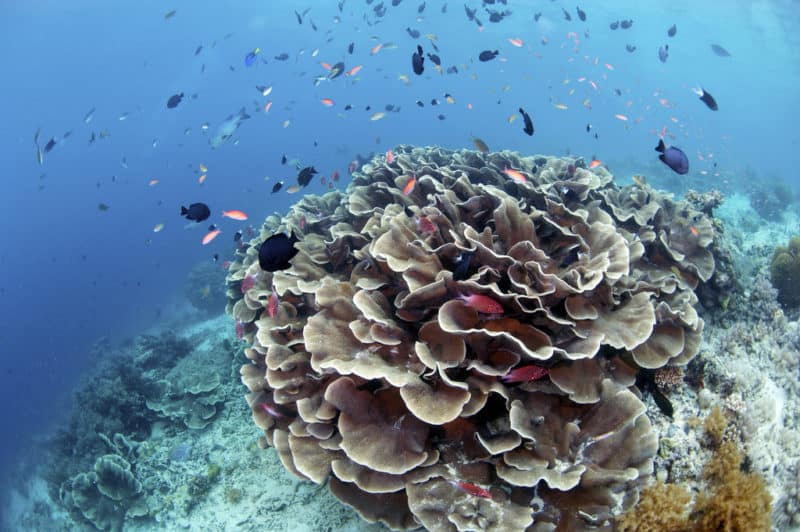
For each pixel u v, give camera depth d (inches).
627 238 218.1
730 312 232.2
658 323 171.6
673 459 165.6
